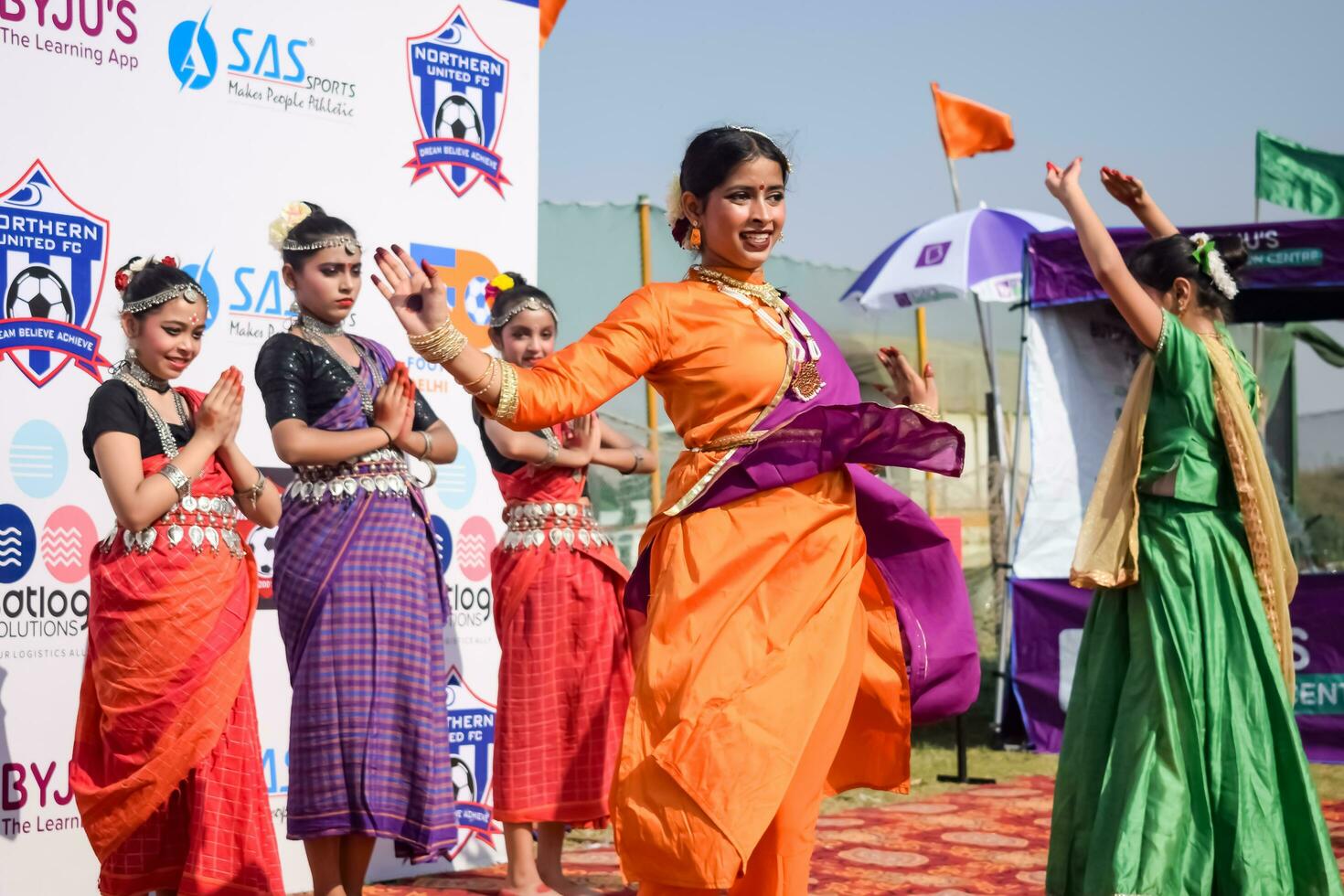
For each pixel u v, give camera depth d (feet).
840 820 18.01
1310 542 28.91
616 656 14.28
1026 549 24.77
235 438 13.98
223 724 11.51
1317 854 11.44
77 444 13.41
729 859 8.25
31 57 13.14
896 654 9.78
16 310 13.04
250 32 14.51
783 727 8.50
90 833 11.48
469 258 16.22
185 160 14.06
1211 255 12.54
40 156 13.19
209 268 14.20
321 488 12.42
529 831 14.15
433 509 15.84
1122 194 13.38
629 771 8.60
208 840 11.35
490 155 16.47
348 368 12.80
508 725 14.02
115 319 13.61
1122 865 10.96
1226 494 12.02
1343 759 23.15
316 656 12.14
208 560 11.68
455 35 16.16
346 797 11.99
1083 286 24.26
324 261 12.68
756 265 9.44
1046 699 24.36
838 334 31.71
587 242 25.44
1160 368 11.88
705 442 9.14
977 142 31.19
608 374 8.83
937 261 28.40
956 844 16.43
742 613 8.79
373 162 15.42
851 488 9.36
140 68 13.79
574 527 14.33
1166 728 11.34
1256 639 11.70
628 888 14.34
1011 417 35.09
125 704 11.33
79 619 13.41
